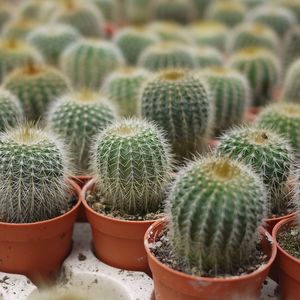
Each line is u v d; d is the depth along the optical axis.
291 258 0.35
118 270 0.42
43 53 0.79
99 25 0.95
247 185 0.32
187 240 0.33
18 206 0.39
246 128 0.45
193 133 0.51
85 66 0.71
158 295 0.36
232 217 0.32
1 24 1.04
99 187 0.44
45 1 1.06
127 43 0.82
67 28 0.83
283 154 0.41
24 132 0.40
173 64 0.69
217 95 0.59
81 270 0.41
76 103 0.50
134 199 0.41
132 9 1.19
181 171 0.35
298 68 0.65
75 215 0.42
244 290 0.33
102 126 0.49
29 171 0.39
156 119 0.50
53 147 0.40
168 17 1.09
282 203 0.43
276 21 0.94
